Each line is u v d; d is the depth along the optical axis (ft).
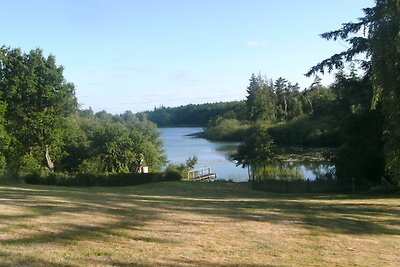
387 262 26.48
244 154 146.10
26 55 146.82
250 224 35.22
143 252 23.70
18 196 47.19
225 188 101.76
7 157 135.03
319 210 48.14
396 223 41.22
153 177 120.88
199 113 634.02
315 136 229.25
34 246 22.82
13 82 143.02
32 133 145.59
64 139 156.97
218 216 38.19
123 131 165.07
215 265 22.43
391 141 60.23
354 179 94.22
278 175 127.75
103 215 34.04
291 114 350.23
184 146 305.73
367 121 94.27
